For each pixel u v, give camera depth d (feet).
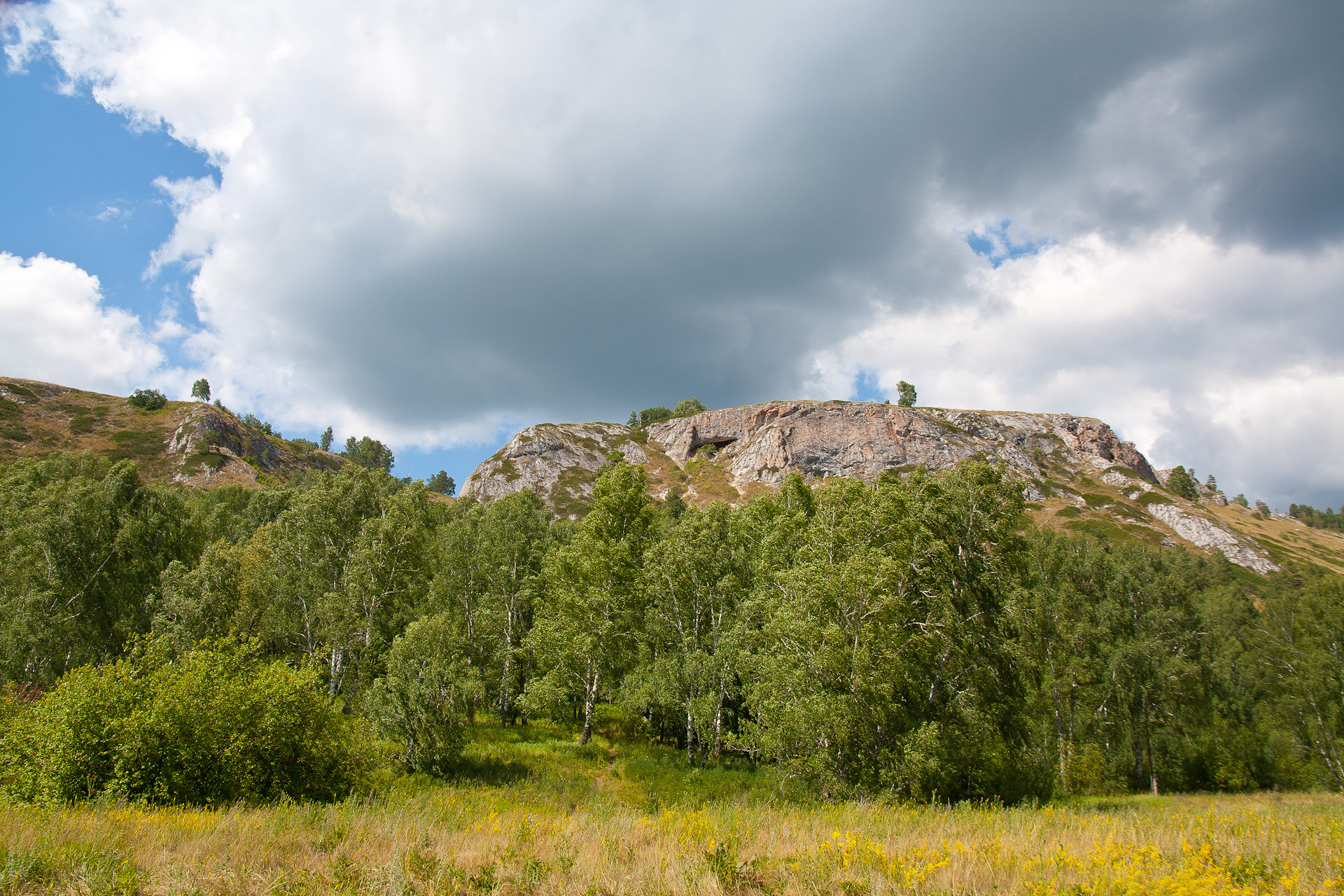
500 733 111.34
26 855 23.56
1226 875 22.67
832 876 23.47
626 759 96.78
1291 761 133.49
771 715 73.05
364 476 143.43
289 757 54.90
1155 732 131.44
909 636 74.95
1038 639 92.63
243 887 23.06
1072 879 22.47
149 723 46.85
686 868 23.73
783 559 99.50
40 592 115.34
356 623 116.57
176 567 117.29
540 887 22.80
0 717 52.39
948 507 85.10
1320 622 137.18
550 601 121.19
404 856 26.05
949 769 67.00
